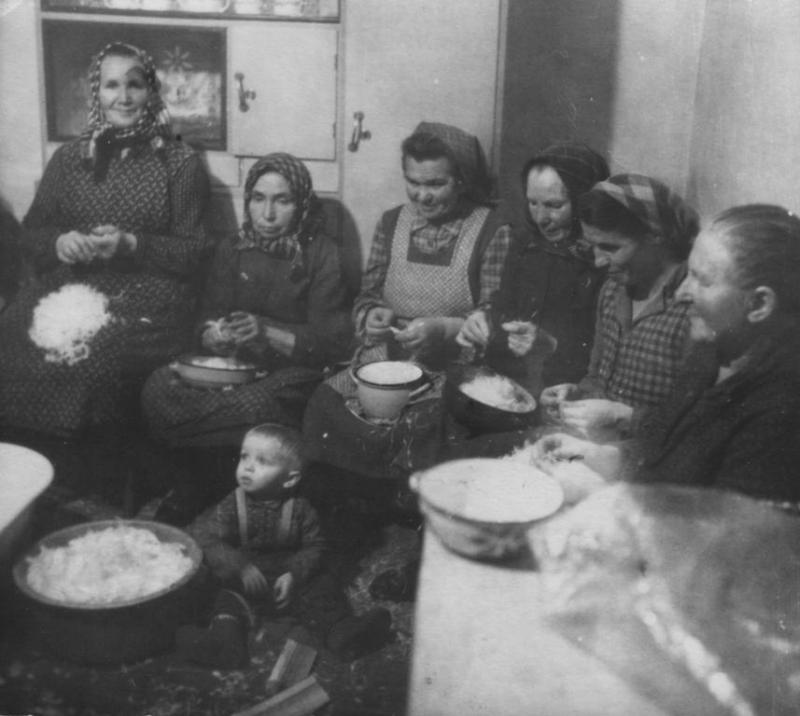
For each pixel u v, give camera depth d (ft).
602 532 4.53
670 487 4.79
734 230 4.78
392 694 5.03
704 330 4.91
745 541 4.51
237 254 6.79
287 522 5.84
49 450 6.59
